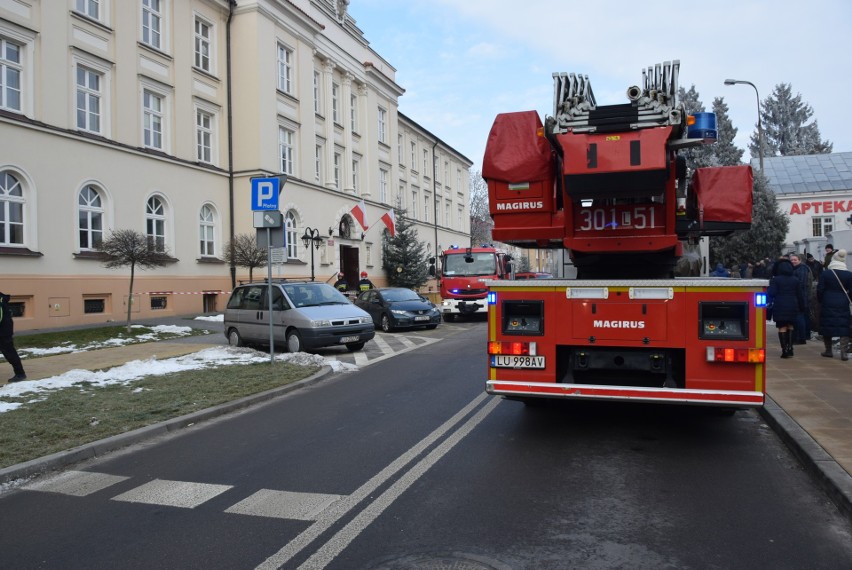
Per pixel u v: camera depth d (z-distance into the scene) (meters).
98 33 20.11
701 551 3.89
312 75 31.11
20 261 17.39
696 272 7.46
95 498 5.18
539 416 7.62
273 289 14.51
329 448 6.45
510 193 6.64
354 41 36.03
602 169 5.80
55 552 4.12
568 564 3.73
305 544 4.11
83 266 19.31
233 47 26.97
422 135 49.22
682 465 5.65
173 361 12.24
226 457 6.27
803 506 4.62
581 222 6.47
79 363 12.45
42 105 18.14
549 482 5.22
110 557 4.02
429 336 18.09
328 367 11.55
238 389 9.48
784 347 11.05
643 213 6.36
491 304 6.39
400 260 38.69
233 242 23.64
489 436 6.73
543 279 6.24
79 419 7.58
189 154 24.27
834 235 17.52
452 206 56.66
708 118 5.82
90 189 19.91
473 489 5.07
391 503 4.80
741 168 6.68
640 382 6.24
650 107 5.84
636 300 5.94
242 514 4.68
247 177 26.56
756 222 35.47
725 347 5.66
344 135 34.97
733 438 6.56
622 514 4.50
